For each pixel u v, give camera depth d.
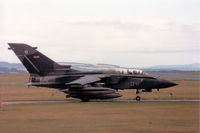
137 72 66.25
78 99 68.50
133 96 76.25
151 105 53.97
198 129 31.78
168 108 49.06
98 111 45.59
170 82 66.44
